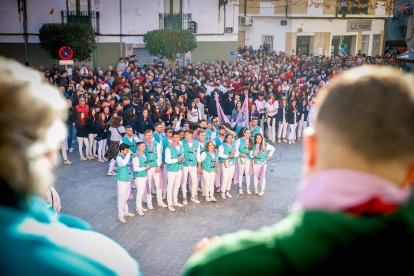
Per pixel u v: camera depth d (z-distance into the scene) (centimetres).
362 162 82
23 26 2352
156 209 1078
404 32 4078
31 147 74
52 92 80
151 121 1441
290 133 1747
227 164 1152
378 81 84
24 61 2384
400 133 80
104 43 2548
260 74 2417
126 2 2566
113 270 77
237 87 2041
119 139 1282
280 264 78
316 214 79
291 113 1733
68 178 1273
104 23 2528
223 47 2905
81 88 1645
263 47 3562
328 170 84
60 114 80
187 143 1102
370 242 74
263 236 84
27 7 2344
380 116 81
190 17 2762
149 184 1061
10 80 75
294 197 1194
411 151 83
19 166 72
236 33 2917
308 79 2484
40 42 2241
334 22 3538
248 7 3438
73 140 1673
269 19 3491
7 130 72
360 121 81
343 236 75
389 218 77
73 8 2444
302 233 78
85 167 1377
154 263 837
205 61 2866
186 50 2489
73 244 75
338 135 84
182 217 1041
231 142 1155
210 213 1074
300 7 3312
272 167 1448
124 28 2586
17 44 2359
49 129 77
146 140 1049
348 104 83
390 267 74
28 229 71
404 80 86
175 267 826
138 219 1020
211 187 1141
